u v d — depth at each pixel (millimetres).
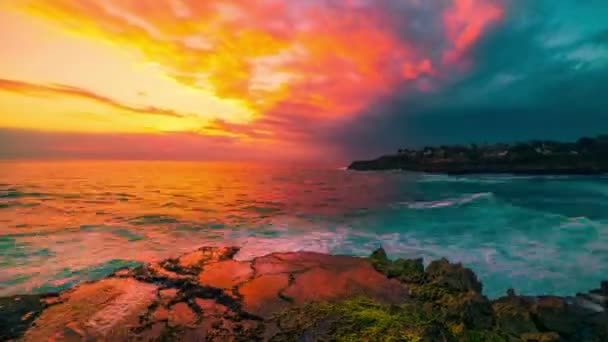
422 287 6180
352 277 6715
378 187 36969
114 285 6316
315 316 4805
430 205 21219
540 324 5328
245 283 6348
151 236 11961
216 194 27234
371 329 4328
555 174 58219
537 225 14445
